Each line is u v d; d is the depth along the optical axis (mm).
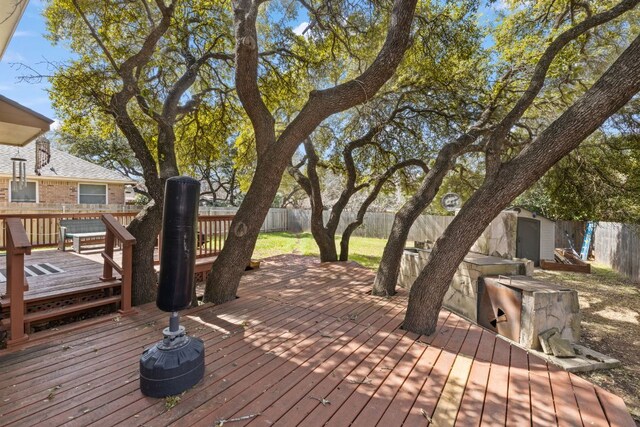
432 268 3441
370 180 8188
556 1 5836
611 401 2268
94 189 11312
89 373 2400
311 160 7652
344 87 3957
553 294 3594
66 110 4086
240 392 2232
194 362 2275
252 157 8656
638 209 7703
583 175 7727
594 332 4750
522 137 7406
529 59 5824
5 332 3191
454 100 6738
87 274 4496
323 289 5160
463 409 2135
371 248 12758
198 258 5934
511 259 4945
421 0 5602
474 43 5840
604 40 6043
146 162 4113
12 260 2770
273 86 6453
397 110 7184
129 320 3496
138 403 2068
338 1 5324
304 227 18625
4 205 8812
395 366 2689
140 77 4379
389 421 1982
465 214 3387
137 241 4027
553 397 2301
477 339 3311
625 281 7812
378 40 5949
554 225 9930
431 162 8016
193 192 2387
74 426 1841
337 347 3021
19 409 1964
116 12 4422
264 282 5543
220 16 5449
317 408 2088
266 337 3197
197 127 6910
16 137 4012
